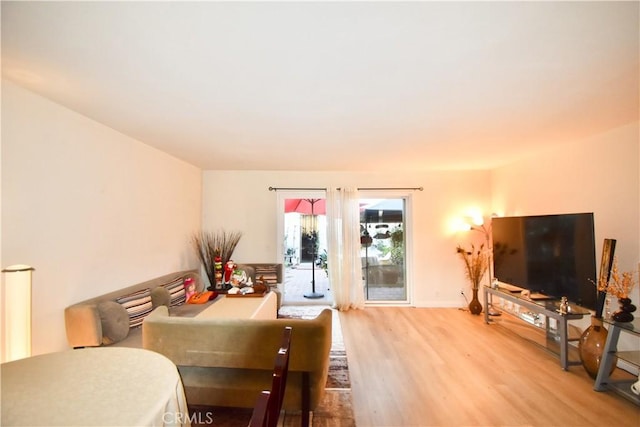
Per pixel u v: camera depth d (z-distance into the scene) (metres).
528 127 2.66
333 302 4.66
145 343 1.79
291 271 6.68
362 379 2.53
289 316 4.27
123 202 2.85
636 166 2.53
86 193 2.38
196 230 4.59
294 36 1.33
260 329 1.73
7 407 0.89
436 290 4.80
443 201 4.82
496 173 4.61
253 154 3.71
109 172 2.65
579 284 2.72
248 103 2.10
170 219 3.79
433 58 1.52
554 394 2.29
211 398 1.82
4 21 1.20
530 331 3.59
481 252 4.62
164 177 3.64
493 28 1.28
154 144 3.23
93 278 2.46
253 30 1.29
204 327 1.75
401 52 1.47
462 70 1.65
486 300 3.96
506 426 1.94
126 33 1.30
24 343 1.61
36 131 1.95
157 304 2.88
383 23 1.24
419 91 1.92
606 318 2.45
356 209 4.75
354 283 4.69
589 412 2.07
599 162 2.86
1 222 1.75
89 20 1.21
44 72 1.65
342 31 1.30
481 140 3.08
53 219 2.08
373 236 4.99
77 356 1.22
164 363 1.17
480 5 1.14
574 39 1.36
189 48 1.42
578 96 2.00
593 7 1.15
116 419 0.85
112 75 1.69
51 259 2.07
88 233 2.40
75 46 1.39
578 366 2.72
